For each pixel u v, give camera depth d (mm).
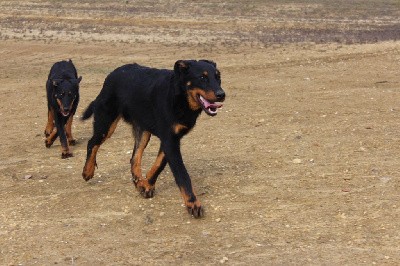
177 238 7453
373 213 7848
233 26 36000
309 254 6875
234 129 12789
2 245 7469
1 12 41156
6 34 32062
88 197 8992
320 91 16766
